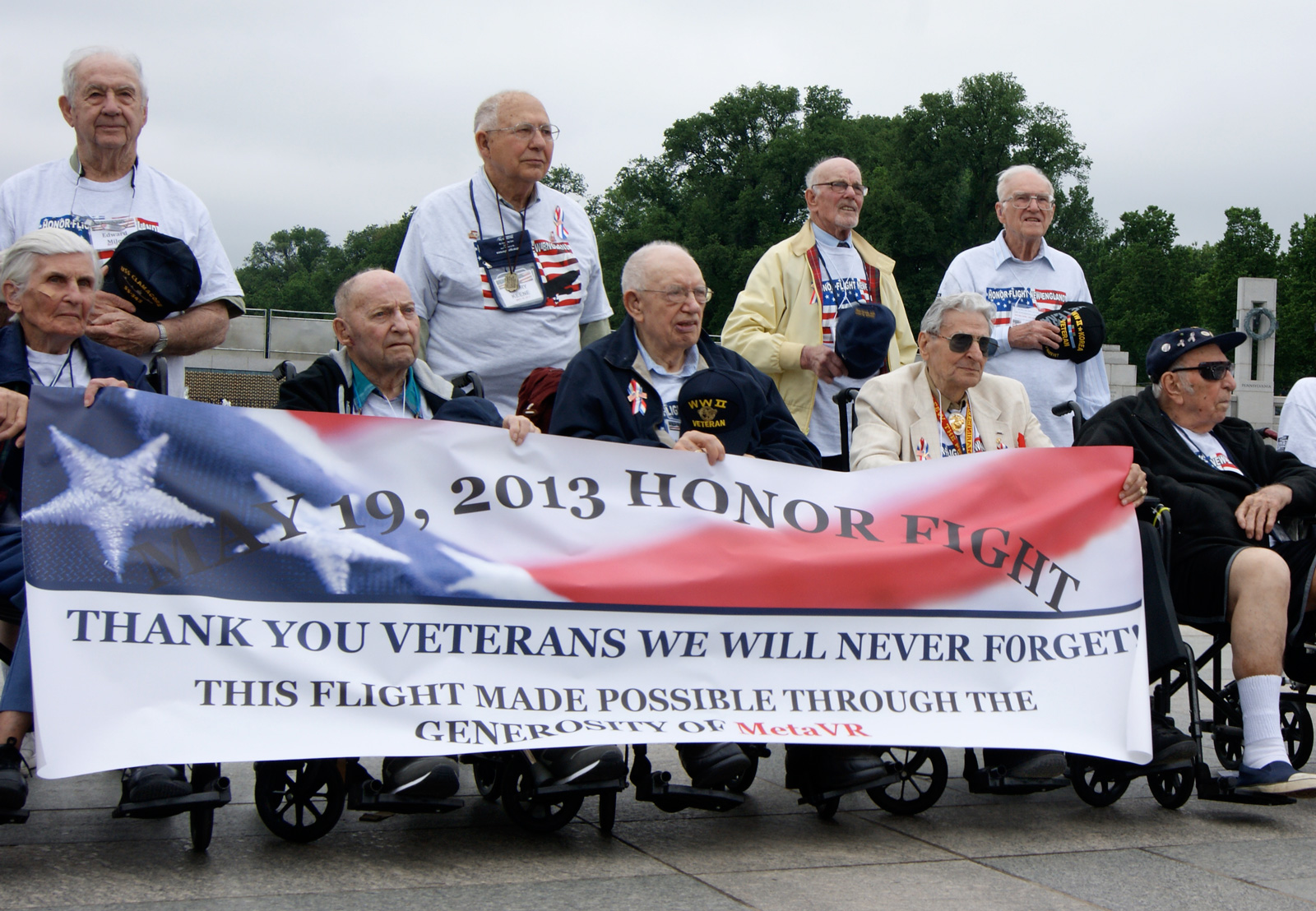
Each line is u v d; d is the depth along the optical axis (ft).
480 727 13.51
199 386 94.17
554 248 20.89
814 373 22.13
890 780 14.58
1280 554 17.44
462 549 14.17
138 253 17.20
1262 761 15.51
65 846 13.07
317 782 13.43
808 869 12.85
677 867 12.80
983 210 213.87
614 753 13.53
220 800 12.58
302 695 13.21
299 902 11.28
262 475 13.69
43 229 14.71
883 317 21.36
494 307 20.34
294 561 13.56
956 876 12.73
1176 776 16.11
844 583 15.19
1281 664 15.98
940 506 15.93
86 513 12.99
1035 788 15.26
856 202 23.17
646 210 244.83
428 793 13.20
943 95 216.33
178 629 12.98
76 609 12.71
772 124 241.96
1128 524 16.39
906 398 18.31
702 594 14.74
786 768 15.33
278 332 97.71
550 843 13.73
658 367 16.92
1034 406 23.26
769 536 15.24
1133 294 288.51
